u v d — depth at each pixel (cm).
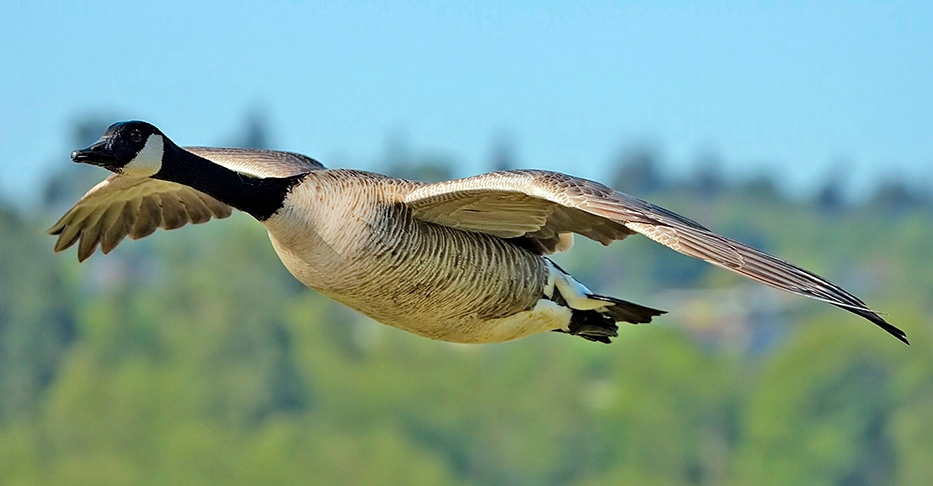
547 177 891
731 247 834
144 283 6397
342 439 4019
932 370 4059
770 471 4069
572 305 1030
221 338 4875
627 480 4047
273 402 4631
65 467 3953
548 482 4150
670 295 7619
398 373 4306
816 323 4403
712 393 4191
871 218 9550
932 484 3984
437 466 3962
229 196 953
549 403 4178
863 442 4066
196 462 3875
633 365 4250
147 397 4328
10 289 5697
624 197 880
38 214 7269
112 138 952
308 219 944
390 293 959
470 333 1012
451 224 964
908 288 7931
